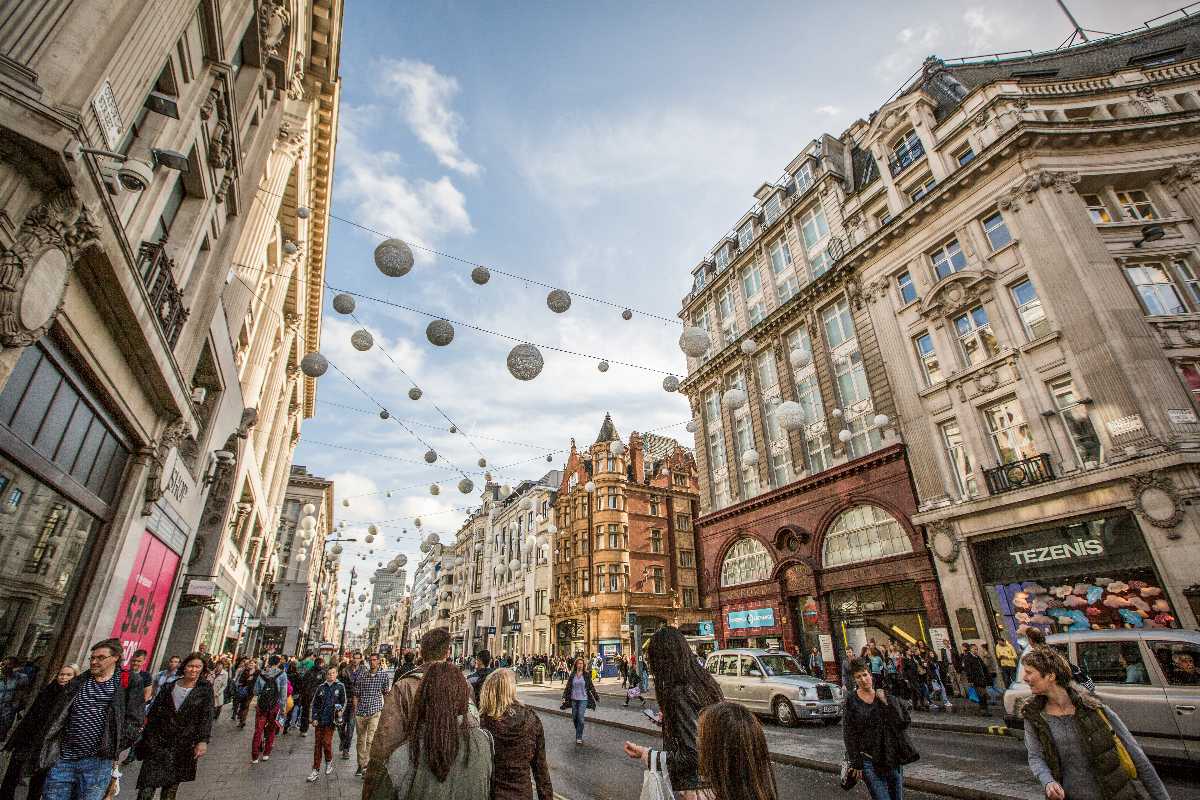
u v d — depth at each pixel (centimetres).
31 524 582
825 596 2034
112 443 746
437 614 6931
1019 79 1897
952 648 1559
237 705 1525
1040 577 1419
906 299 1981
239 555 2072
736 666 1427
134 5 555
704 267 3378
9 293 425
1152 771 288
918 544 1722
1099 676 775
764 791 195
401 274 625
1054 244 1537
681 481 4416
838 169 2628
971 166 1736
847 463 1997
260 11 1074
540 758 351
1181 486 1205
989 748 928
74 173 454
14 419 506
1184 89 1703
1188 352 1360
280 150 1591
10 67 428
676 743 271
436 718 260
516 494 5381
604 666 3500
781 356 2514
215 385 1223
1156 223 1539
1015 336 1591
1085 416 1423
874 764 445
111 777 474
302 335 2736
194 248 909
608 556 3791
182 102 772
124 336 662
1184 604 1152
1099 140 1616
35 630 633
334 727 802
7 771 408
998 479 1553
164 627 1128
